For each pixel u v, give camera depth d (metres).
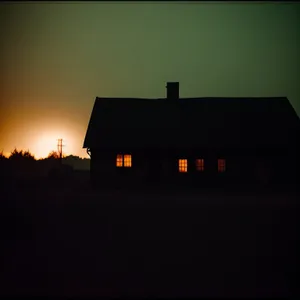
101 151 26.39
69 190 24.48
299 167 26.22
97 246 10.67
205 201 19.44
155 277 8.18
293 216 15.16
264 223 13.89
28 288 7.44
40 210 16.16
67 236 11.87
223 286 7.66
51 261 9.23
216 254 9.96
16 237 11.62
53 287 7.53
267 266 8.93
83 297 7.07
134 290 7.43
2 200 15.61
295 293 7.30
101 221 14.17
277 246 10.74
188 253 10.02
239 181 26.02
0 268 8.73
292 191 24.58
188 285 7.70
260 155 26.16
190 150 26.28
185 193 23.31
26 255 9.73
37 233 12.16
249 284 7.75
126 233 12.27
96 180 26.22
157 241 11.31
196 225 13.56
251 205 17.98
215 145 26.17
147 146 26.28
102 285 7.66
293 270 8.66
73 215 15.28
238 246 10.77
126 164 26.39
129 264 9.06
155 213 15.87
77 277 8.14
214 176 26.06
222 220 14.45
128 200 19.75
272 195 22.25
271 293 7.25
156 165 26.31
